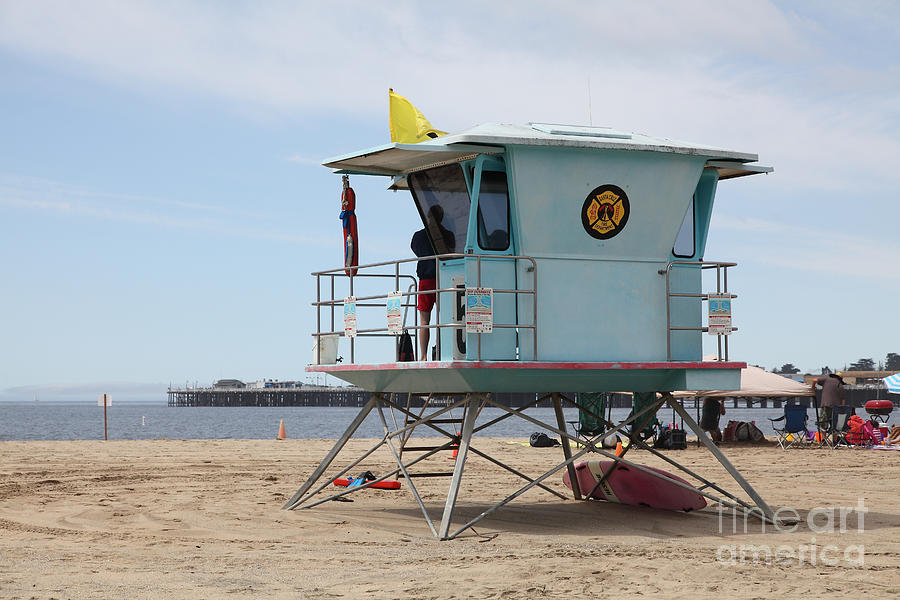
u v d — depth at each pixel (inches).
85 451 917.2
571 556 365.4
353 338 467.2
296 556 367.2
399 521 468.1
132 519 471.2
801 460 863.7
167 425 4062.5
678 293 457.4
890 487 636.7
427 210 460.8
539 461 837.8
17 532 429.1
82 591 299.9
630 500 526.0
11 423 4389.8
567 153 428.8
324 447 1009.5
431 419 474.6
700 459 871.7
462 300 430.3
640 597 292.7
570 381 435.5
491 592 298.5
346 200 477.7
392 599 289.1
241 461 815.1
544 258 429.1
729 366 448.5
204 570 337.1
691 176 452.1
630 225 442.9
